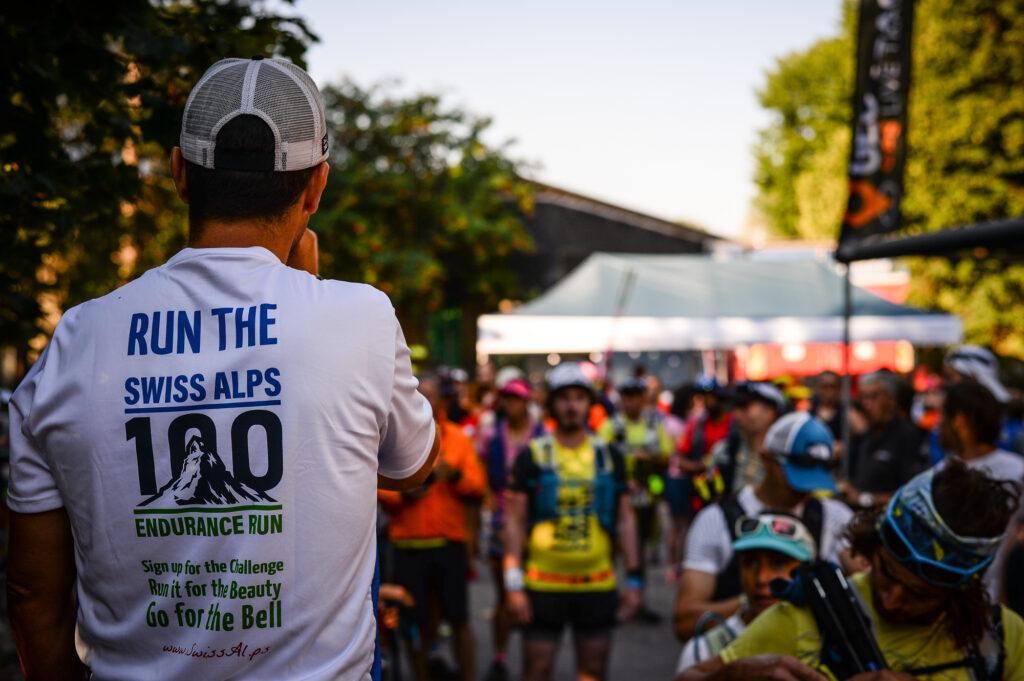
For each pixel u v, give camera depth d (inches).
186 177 59.6
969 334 1038.4
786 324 446.9
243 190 57.9
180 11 109.6
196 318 55.4
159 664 53.1
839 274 475.2
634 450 368.2
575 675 275.3
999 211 1043.9
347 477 54.7
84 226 114.7
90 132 106.1
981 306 1021.8
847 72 1504.7
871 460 262.2
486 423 365.7
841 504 140.2
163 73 107.8
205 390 53.9
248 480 53.2
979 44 1056.2
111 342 55.2
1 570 162.7
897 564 73.9
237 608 52.7
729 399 343.6
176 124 105.7
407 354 59.8
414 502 237.9
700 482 148.0
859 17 213.0
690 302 457.7
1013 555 150.6
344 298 56.9
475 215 843.4
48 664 57.6
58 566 56.8
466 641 244.4
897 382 264.4
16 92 100.5
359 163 804.6
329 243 764.6
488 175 858.8
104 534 53.6
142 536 53.3
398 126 802.8
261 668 53.1
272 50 110.8
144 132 106.0
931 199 1055.0
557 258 968.3
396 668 177.3
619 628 325.4
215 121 57.9
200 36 107.4
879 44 212.1
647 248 983.0
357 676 55.6
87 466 53.8
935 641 75.9
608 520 210.8
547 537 209.5
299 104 59.2
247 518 53.0
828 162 1318.9
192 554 53.0
